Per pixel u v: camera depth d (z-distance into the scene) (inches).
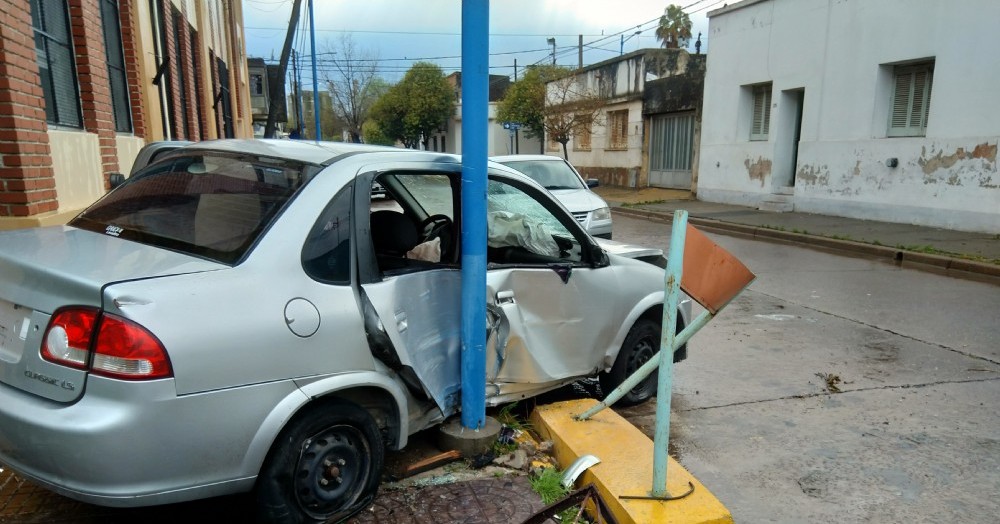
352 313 118.2
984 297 335.9
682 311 198.2
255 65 1563.7
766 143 714.8
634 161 1042.1
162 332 95.0
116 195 136.5
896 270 412.2
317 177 122.0
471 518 125.8
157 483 97.1
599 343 174.6
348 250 121.6
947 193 524.1
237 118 999.6
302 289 112.1
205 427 99.3
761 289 355.9
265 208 117.2
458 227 150.9
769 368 228.2
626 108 1057.5
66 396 96.6
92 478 94.1
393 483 137.8
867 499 143.6
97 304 94.8
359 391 126.4
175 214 121.4
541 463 151.3
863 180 598.2
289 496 112.7
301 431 112.5
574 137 1251.2
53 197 229.5
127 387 93.1
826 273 402.0
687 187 938.1
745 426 180.9
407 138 2010.3
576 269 166.1
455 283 148.3
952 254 416.8
